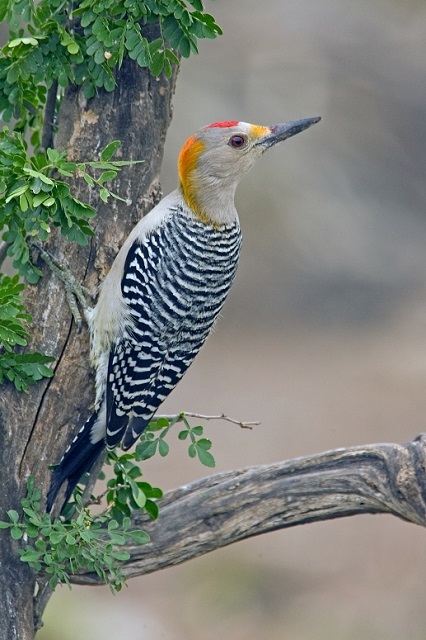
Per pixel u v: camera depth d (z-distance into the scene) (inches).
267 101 1461.6
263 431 1136.2
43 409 369.1
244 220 1427.2
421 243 1488.7
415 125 1525.6
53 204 341.4
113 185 372.8
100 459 388.2
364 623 764.6
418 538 884.0
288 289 1430.9
